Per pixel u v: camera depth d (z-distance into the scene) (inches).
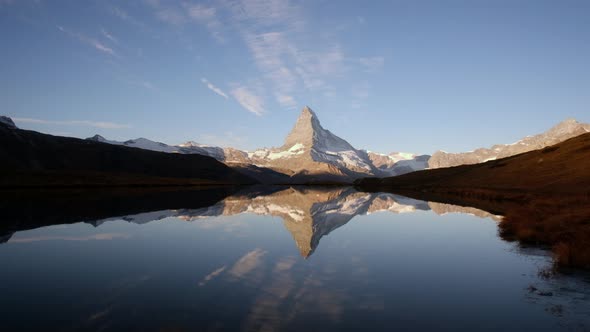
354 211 2106.3
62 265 673.6
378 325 387.5
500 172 4596.5
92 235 1041.5
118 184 5211.6
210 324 383.9
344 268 660.7
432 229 1242.0
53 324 383.6
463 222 1448.1
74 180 4975.4
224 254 783.1
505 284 554.9
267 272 625.0
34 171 5285.4
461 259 742.5
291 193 5236.2
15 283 554.9
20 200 2278.5
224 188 6761.8
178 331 361.7
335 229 1261.1
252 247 871.1
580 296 486.9
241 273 617.9
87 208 1862.7
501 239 994.1
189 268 650.2
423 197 3472.0
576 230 896.9
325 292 508.7
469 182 4761.3
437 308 443.5
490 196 2800.2
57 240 956.6
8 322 390.3
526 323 397.1
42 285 541.6
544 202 1633.9
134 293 500.1
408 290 521.7
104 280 571.2
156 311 424.8
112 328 371.9
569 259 656.4
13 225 1222.9
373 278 591.2
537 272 621.0
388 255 788.0
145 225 1272.1
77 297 481.7
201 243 924.6
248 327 375.6
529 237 940.0
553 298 482.0
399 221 1523.1
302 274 612.7
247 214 1819.6
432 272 631.8
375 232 1185.4
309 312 426.0
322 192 5664.4
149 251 815.7
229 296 488.1
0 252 799.1
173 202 2491.4
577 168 3201.3
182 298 475.5
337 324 387.9
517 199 2428.6
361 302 466.9
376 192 5270.7
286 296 488.4
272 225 1352.1
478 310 439.5
